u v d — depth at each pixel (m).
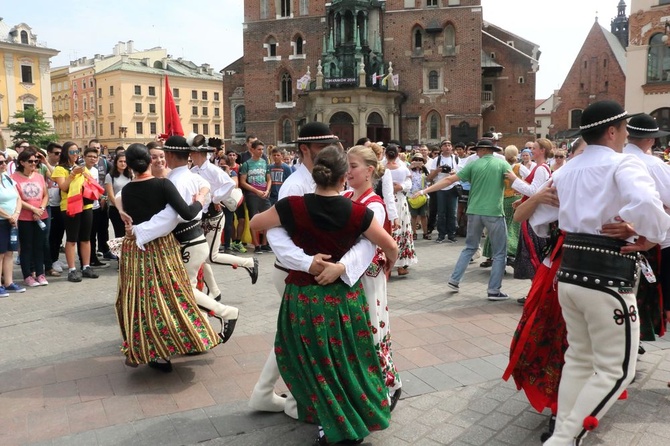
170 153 5.30
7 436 3.92
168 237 4.84
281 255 3.49
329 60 37.81
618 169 3.26
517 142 43.62
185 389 4.66
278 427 4.00
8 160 10.02
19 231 8.32
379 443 3.77
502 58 43.50
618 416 4.09
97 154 8.91
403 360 5.22
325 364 3.42
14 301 7.57
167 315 4.69
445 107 39.38
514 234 8.94
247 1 42.03
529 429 3.94
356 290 3.55
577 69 55.97
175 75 78.62
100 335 6.12
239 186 11.33
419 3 39.03
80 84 82.44
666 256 4.59
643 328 4.52
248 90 42.44
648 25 32.75
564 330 3.76
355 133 36.94
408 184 8.82
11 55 57.97
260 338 5.88
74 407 4.36
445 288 8.12
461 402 4.37
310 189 4.21
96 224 9.81
